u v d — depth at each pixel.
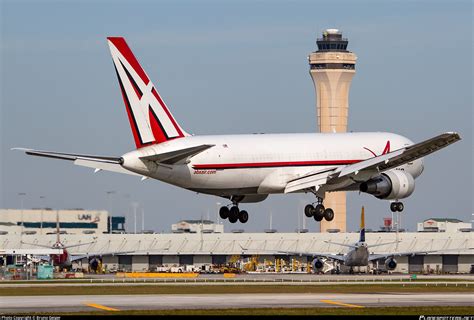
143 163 174.00
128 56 175.00
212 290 190.88
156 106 176.50
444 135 175.12
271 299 162.38
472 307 146.62
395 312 138.88
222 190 185.00
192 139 179.62
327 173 186.25
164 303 154.50
